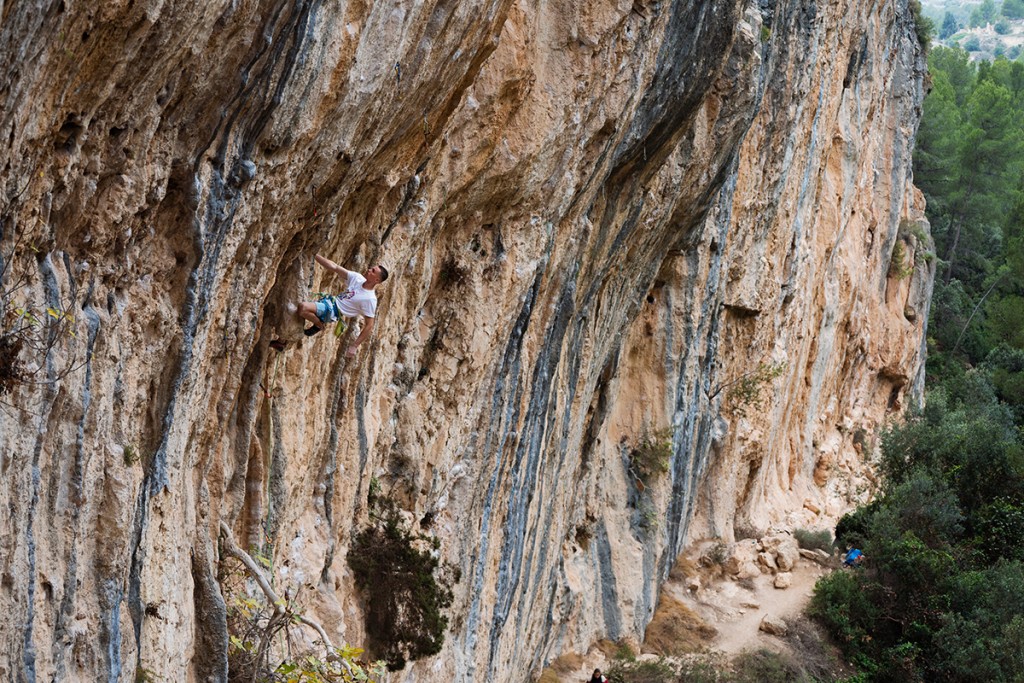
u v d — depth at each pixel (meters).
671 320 27.83
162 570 10.31
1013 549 34.19
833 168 38.75
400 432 15.86
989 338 58.34
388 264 13.65
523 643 21.34
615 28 16.58
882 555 32.06
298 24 9.62
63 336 8.44
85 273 8.81
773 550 33.34
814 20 30.16
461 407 16.98
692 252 27.45
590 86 16.66
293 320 11.95
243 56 9.33
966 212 63.09
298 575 13.23
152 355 9.79
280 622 11.68
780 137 29.91
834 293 39.69
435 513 16.80
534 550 21.08
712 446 31.83
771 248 31.80
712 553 31.62
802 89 30.11
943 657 29.67
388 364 15.16
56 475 8.62
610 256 21.20
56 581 8.60
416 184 13.45
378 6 10.62
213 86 9.29
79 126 8.19
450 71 12.38
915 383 51.03
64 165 8.12
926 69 51.78
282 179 10.55
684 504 29.80
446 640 16.78
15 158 7.41
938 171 62.75
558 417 21.05
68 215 8.49
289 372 12.53
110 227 8.87
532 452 19.91
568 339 20.66
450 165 14.41
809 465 39.75
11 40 6.86
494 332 17.09
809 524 37.03
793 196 32.44
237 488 12.02
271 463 12.46
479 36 12.59
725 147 22.94
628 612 26.59
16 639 7.98
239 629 11.85
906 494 34.59
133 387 9.55
